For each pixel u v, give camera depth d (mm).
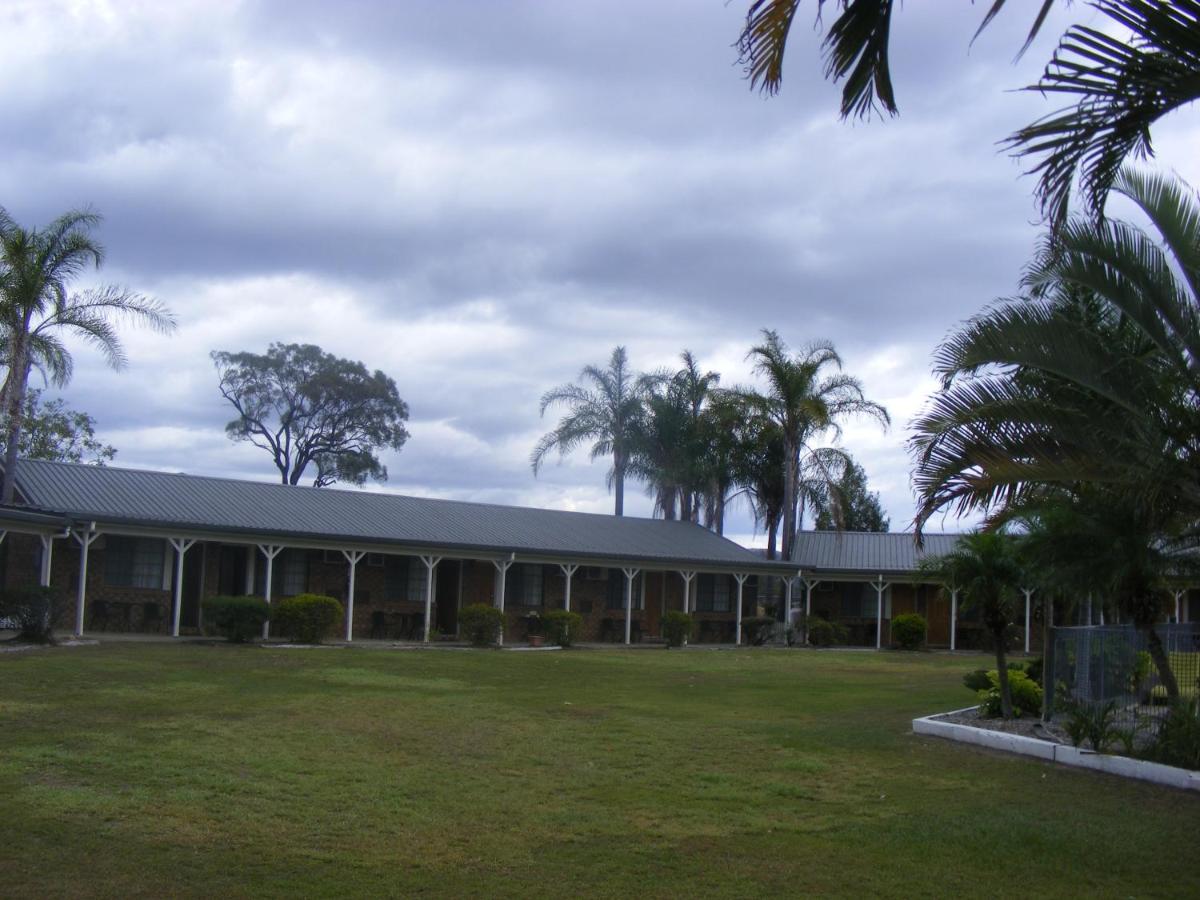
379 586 30391
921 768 12219
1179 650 14414
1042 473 11344
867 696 20125
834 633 39625
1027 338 10820
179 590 25391
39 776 9555
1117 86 5754
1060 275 10641
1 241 25062
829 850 8555
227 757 10875
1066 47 5777
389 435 64438
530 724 14344
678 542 38344
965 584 15609
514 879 7422
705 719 15750
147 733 11984
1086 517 12164
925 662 32281
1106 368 10727
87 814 8383
